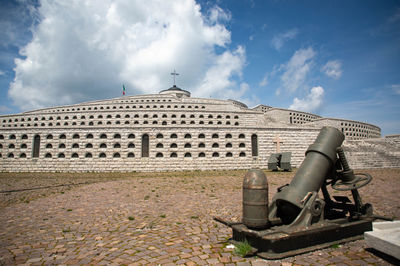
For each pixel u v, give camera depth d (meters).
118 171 28.19
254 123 43.12
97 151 28.91
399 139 38.38
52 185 16.02
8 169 28.44
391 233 4.34
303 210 4.56
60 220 7.31
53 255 4.64
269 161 27.16
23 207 9.26
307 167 5.11
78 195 11.91
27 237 5.76
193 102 52.84
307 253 4.39
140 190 13.28
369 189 12.45
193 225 6.52
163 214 7.83
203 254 4.46
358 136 61.34
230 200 9.98
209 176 21.77
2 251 4.88
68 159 28.45
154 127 29.66
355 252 4.43
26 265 4.20
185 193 12.05
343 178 5.58
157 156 29.27
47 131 29.27
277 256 4.11
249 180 4.50
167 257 4.36
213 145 30.33
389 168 29.16
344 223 5.04
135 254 4.55
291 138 31.83
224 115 42.97
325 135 5.50
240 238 4.86
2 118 46.25
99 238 5.61
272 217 4.87
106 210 8.57
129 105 51.03
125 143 29.08
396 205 8.41
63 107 52.28
